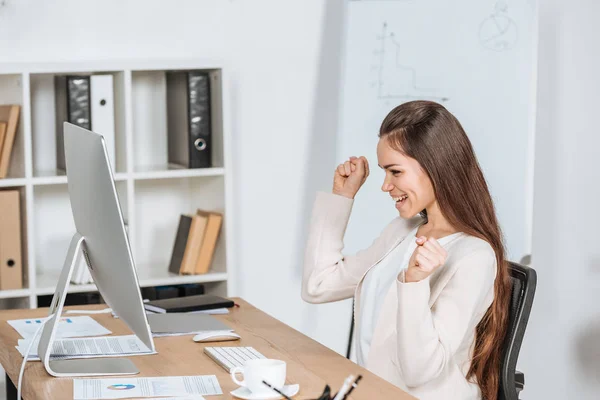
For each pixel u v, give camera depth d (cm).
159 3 364
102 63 332
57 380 186
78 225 209
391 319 215
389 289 218
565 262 360
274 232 392
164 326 233
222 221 352
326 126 393
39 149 354
